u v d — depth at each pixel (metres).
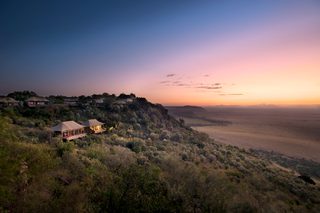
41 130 36.75
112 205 7.19
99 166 16.72
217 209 9.13
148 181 7.82
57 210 7.46
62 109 63.22
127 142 41.66
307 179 50.59
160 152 38.22
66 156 15.86
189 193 9.05
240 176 31.27
